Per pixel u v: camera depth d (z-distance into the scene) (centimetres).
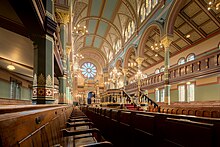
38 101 384
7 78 1024
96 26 2502
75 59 2595
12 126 84
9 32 480
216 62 958
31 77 1249
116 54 2583
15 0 284
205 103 1278
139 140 258
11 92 1086
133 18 1862
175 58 1708
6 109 85
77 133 264
